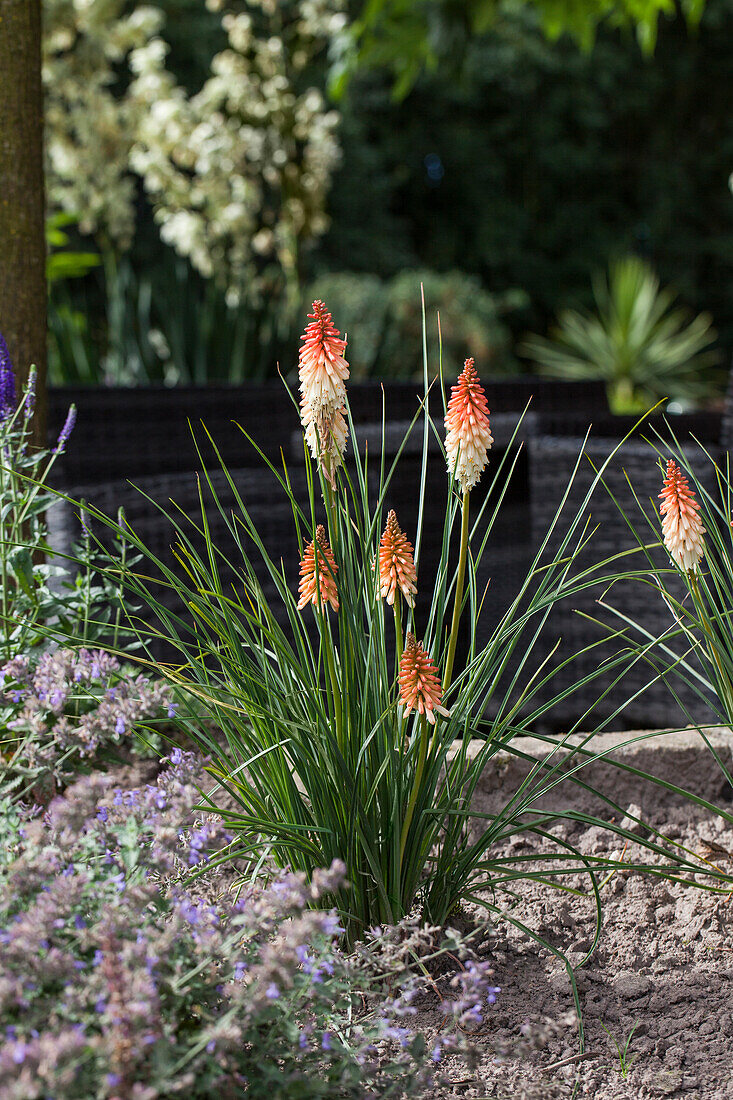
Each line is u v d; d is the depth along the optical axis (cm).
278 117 541
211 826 183
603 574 251
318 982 179
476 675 201
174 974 176
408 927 195
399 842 198
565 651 254
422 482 203
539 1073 191
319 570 193
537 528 256
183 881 195
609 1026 196
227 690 198
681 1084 189
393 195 1277
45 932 172
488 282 1312
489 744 202
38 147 244
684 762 229
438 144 1257
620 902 213
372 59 556
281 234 557
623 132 1388
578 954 206
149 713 190
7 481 221
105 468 292
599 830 224
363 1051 188
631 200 1398
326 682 202
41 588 223
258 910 177
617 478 249
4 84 240
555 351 1025
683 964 204
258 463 320
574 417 268
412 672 190
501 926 209
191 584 257
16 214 242
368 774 200
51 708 190
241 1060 177
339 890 200
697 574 208
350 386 321
